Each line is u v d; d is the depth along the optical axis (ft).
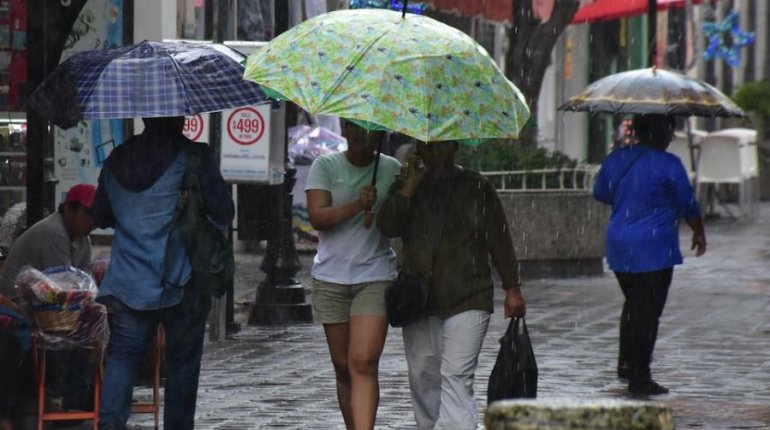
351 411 70.79
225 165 117.91
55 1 88.28
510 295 68.23
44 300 72.28
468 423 66.23
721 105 97.55
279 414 84.69
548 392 92.89
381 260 68.33
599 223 174.50
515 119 64.85
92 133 125.70
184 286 69.31
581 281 167.94
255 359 107.14
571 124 339.16
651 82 97.76
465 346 66.28
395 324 66.85
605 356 108.78
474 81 64.23
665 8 240.12
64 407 77.51
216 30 116.78
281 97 66.95
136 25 131.85
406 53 63.82
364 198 67.05
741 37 366.22
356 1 185.57
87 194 78.07
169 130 71.36
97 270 83.51
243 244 195.21
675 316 134.72
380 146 67.67
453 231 66.59
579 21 243.40
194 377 71.20
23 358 73.51
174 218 69.26
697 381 97.76
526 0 205.05
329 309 68.69
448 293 66.39
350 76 63.36
